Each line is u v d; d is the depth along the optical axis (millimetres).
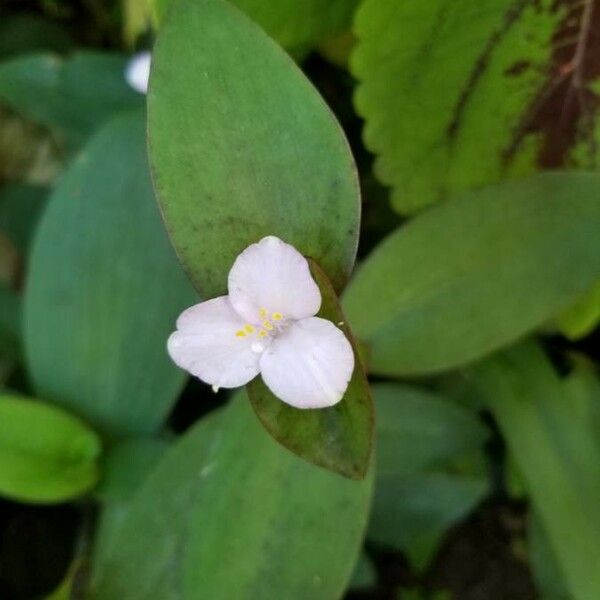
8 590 160
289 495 115
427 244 120
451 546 163
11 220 175
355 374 90
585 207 116
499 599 159
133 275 141
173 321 141
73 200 142
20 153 189
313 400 87
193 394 166
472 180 131
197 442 125
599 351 152
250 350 92
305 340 89
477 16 112
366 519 113
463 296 120
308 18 122
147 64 151
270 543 114
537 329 134
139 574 123
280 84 93
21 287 183
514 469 150
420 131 124
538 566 141
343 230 95
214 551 115
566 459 125
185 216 95
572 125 125
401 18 110
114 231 141
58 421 140
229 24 91
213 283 96
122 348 142
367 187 157
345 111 160
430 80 118
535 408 129
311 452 89
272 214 95
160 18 112
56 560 163
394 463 133
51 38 184
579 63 119
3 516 166
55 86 162
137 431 144
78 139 168
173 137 94
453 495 146
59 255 143
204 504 117
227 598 114
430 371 122
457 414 134
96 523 155
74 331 143
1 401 138
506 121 124
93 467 142
